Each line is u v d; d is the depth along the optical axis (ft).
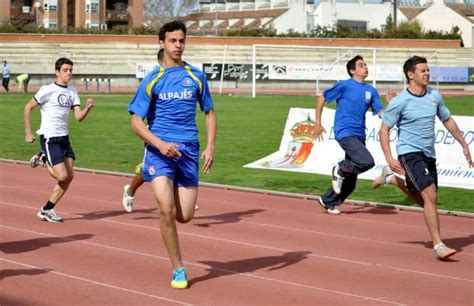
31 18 311.27
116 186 56.90
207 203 49.88
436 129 60.39
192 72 28.96
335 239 38.60
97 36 236.84
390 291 28.81
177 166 28.58
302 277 30.68
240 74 223.71
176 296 27.63
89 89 214.69
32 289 28.35
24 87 192.03
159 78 28.53
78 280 29.68
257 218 44.39
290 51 242.99
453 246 37.35
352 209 48.26
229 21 405.59
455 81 222.89
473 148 58.59
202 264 32.65
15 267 31.68
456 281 30.50
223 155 75.10
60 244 36.24
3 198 50.29
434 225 34.06
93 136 91.71
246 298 27.50
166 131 28.68
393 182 40.16
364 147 44.83
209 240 37.78
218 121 110.73
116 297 27.43
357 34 260.01
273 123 108.37
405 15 372.38
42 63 229.45
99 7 320.29
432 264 33.37
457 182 57.82
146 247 35.70
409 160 34.32
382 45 249.75
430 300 27.71
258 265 32.58
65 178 41.52
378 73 213.66
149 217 43.86
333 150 65.87
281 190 56.34
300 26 359.05
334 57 244.42
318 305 26.78
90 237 37.93
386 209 48.44
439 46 250.37
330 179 61.46
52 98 41.96
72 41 235.40
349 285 29.58
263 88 223.71
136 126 28.25
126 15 328.70
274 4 392.47
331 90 45.47
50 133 41.81
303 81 225.97
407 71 34.60
